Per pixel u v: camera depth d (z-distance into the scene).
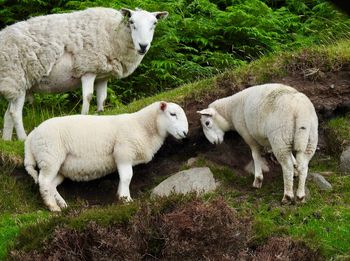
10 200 7.81
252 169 8.28
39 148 7.70
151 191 8.12
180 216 6.20
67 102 12.37
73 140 7.77
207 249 6.04
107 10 9.29
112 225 6.42
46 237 6.38
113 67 9.25
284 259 5.82
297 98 7.16
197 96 9.23
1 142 8.39
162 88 12.41
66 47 9.03
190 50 13.27
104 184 8.38
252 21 12.95
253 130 7.62
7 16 13.83
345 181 7.93
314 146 7.19
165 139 8.62
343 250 6.33
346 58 9.58
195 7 14.03
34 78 9.02
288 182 7.25
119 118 8.03
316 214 7.02
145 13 9.03
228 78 9.43
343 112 9.05
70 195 8.22
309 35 13.62
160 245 6.27
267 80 9.44
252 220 6.52
